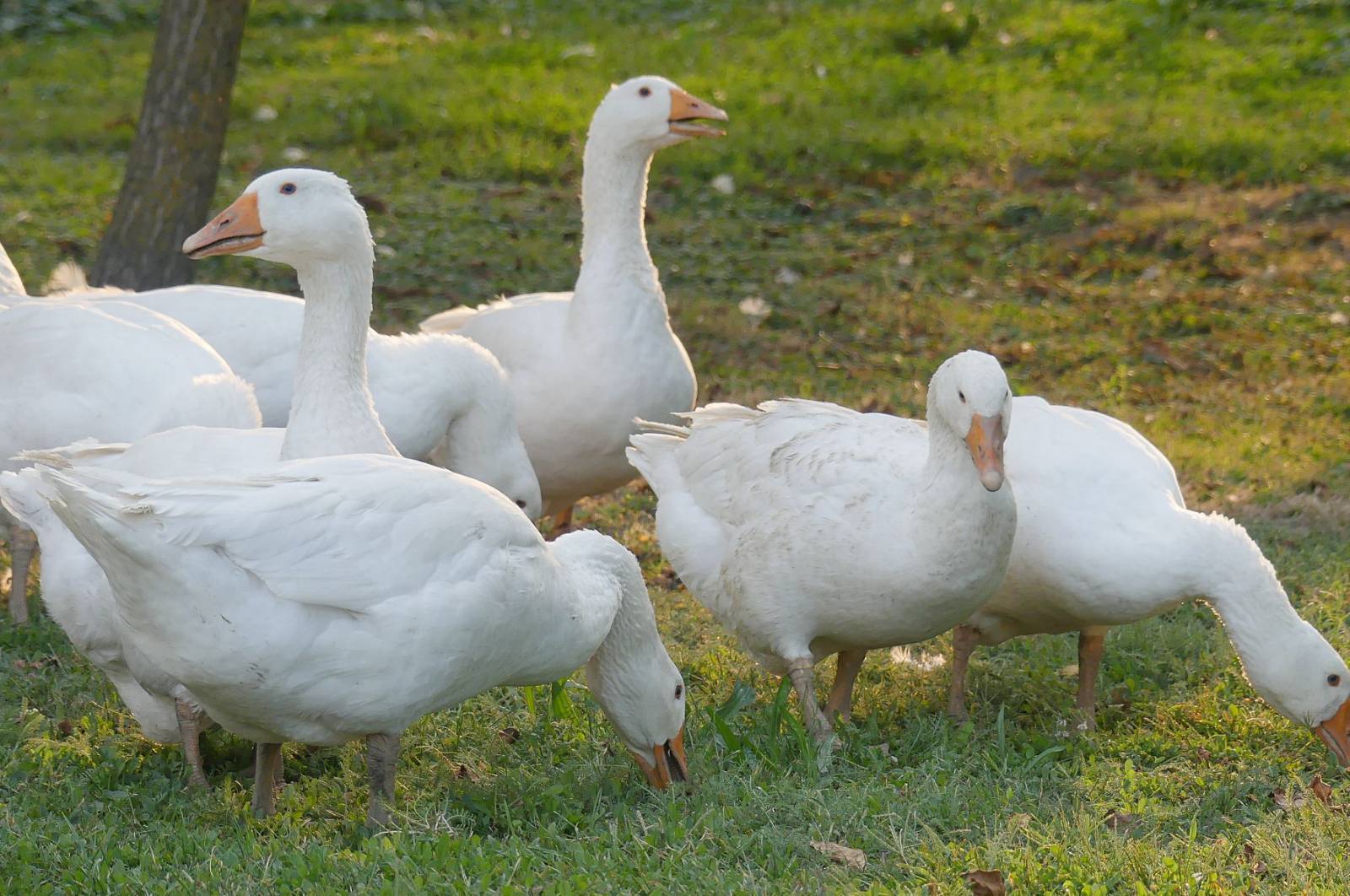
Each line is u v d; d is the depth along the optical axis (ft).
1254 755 26.50
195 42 50.98
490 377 34.58
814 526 26.37
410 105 84.58
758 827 23.22
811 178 76.28
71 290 36.76
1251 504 40.45
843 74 93.45
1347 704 27.25
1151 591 27.35
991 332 56.95
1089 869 21.17
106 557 20.36
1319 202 70.95
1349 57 92.89
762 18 110.42
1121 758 26.71
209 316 33.30
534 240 65.92
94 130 82.48
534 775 25.21
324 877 20.45
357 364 26.66
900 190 75.25
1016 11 105.40
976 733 27.14
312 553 20.72
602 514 41.27
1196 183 75.41
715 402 47.67
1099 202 72.64
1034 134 81.25
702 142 79.25
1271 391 50.96
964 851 21.85
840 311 59.00
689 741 27.30
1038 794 24.30
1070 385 51.26
